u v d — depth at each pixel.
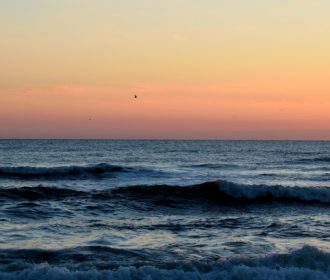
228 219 17.92
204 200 22.94
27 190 22.33
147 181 31.41
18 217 17.19
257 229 15.68
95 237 13.98
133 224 16.31
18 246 12.53
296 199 23.67
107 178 32.38
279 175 37.62
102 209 19.77
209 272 9.16
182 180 32.50
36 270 8.95
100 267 9.65
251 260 9.97
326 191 24.06
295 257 10.09
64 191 22.78
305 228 15.95
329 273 9.38
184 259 11.49
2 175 32.44
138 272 8.98
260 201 23.34
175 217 18.55
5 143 134.62
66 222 16.45
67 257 11.44
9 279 8.64
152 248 12.61
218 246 13.02
